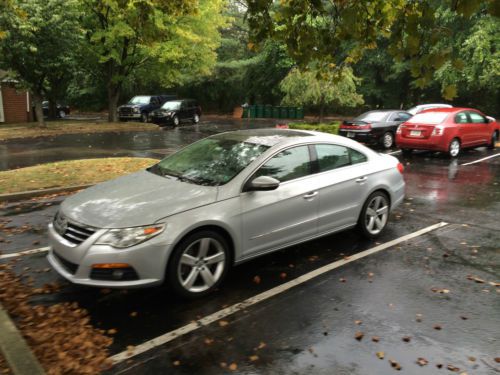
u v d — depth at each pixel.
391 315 4.23
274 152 5.21
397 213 7.78
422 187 9.95
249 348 3.68
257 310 4.31
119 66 26.31
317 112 37.41
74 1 20.69
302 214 5.33
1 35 8.96
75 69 22.84
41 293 4.61
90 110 46.16
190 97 43.53
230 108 42.19
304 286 4.83
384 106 35.16
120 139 19.38
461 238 6.45
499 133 17.64
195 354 3.59
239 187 4.81
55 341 3.69
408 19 3.61
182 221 4.31
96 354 3.55
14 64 20.58
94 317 4.16
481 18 22.14
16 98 28.70
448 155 14.44
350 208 5.92
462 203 8.52
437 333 3.93
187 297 4.45
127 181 5.19
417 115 14.77
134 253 4.06
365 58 33.00
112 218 4.23
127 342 3.76
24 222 7.00
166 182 4.99
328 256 5.68
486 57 21.47
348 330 3.96
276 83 36.75
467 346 3.74
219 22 27.11
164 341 3.78
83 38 22.36
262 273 5.16
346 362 3.50
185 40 24.89
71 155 14.54
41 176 9.82
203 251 4.51
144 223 4.17
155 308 4.33
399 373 3.38
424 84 3.62
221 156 5.34
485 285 4.89
